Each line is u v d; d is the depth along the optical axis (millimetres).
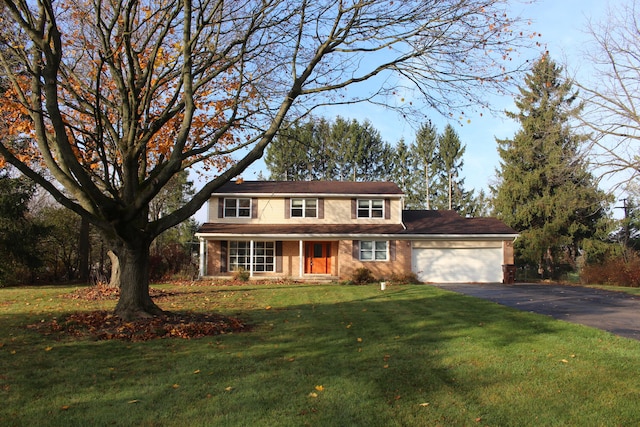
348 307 13391
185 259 26906
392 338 8672
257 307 13555
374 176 46812
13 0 9383
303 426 4461
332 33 9820
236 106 10336
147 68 10555
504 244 26156
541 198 34062
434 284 24094
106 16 11500
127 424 4500
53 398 5215
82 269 26703
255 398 5234
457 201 50062
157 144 12531
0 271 22328
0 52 9117
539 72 17672
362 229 26297
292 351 7555
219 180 9922
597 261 30109
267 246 27203
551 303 14336
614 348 7699
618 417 4754
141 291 10188
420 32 9352
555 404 5121
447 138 48938
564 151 18047
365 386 5688
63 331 8984
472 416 4758
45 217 27688
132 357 7066
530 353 7383
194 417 4672
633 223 34188
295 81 9969
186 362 6777
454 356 7219
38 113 8789
